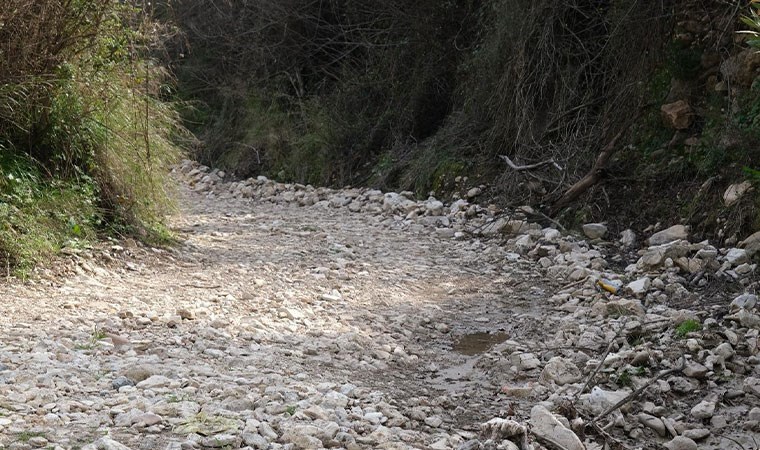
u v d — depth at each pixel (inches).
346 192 580.7
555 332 282.0
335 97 677.3
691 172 415.5
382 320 292.5
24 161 339.6
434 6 625.3
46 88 339.9
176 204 424.5
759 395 225.1
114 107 369.4
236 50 746.2
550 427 189.6
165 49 527.8
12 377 194.9
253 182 639.8
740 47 411.5
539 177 477.4
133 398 187.2
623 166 445.4
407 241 432.8
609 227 419.2
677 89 441.1
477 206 482.0
